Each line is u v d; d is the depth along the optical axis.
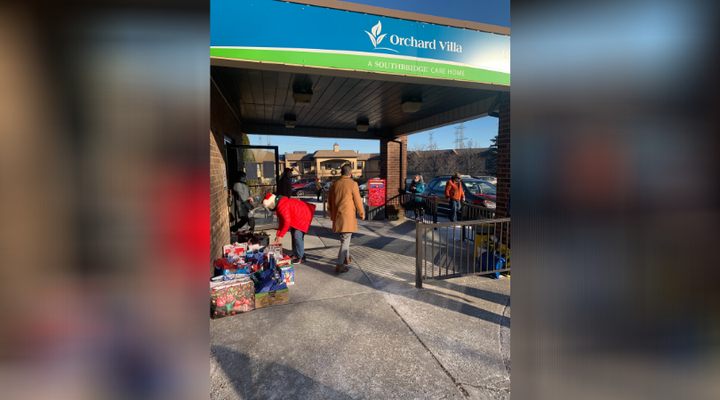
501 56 3.88
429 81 3.78
